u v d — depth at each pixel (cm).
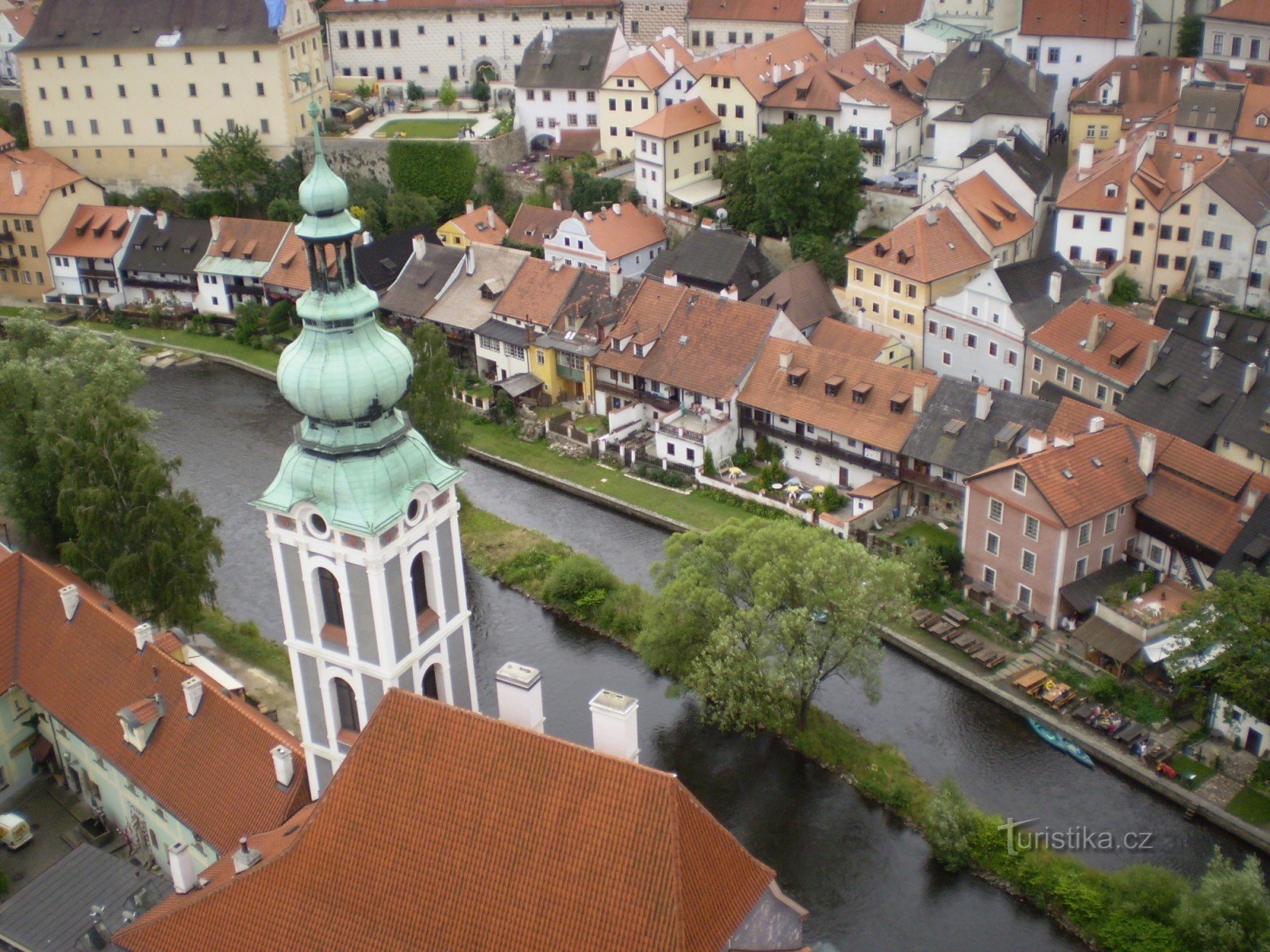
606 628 10712
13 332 12225
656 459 13138
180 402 15275
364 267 16338
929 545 11244
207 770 7156
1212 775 8812
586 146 19538
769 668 8775
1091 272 15262
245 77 19288
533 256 16088
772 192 15925
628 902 4997
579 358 14075
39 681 8169
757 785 8962
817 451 12369
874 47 19012
